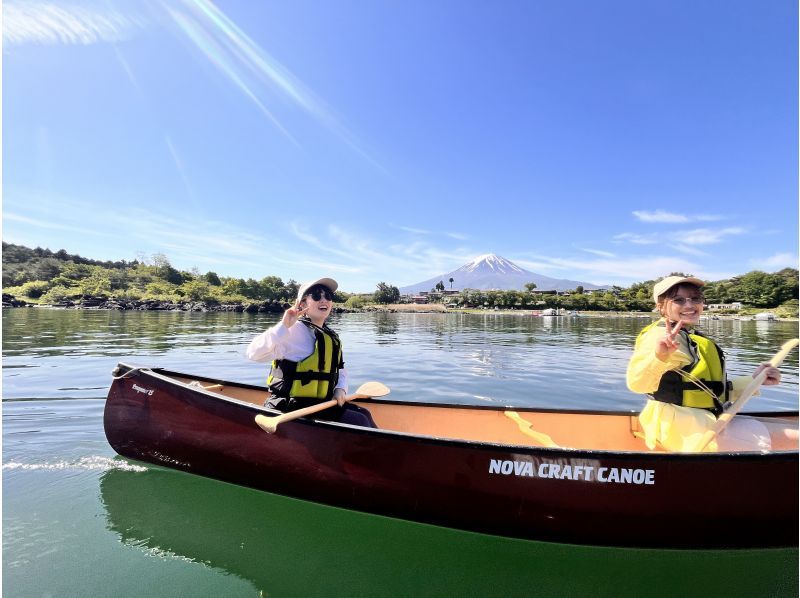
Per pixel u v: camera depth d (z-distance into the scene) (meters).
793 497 2.24
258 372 7.29
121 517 2.65
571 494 2.37
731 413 2.36
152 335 13.91
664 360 2.40
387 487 2.63
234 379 6.72
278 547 2.43
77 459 3.43
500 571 2.28
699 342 2.58
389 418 3.82
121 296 47.41
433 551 2.44
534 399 5.81
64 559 2.24
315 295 3.07
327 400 3.04
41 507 2.74
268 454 2.88
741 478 2.24
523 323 33.12
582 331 22.05
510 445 2.42
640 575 2.24
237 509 2.80
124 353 9.28
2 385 5.87
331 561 2.33
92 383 6.00
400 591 2.11
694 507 2.28
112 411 3.38
